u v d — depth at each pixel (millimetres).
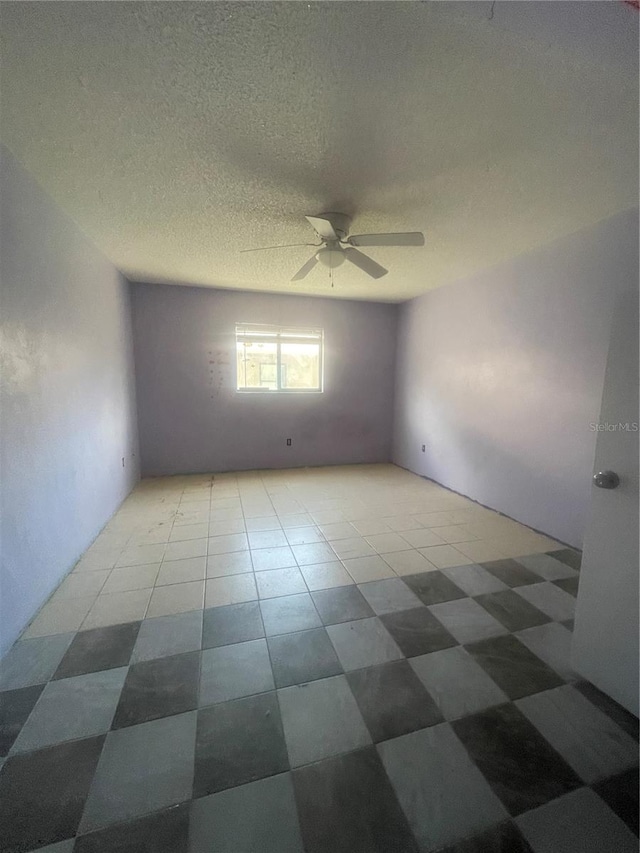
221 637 1686
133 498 3643
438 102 1396
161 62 1235
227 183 1983
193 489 3965
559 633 1732
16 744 1172
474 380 3643
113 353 3301
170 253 3055
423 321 4500
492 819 990
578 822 983
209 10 1064
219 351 4461
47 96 1378
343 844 937
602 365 2432
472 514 3305
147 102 1412
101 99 1396
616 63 1218
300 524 3033
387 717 1293
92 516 2680
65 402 2252
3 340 1615
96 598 1979
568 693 1399
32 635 1684
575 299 2596
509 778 1092
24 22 1094
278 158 1762
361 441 5219
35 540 1846
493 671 1503
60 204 2205
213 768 1113
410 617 1840
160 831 955
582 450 2572
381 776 1098
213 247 2916
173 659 1547
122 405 3584
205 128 1558
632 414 1223
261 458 4816
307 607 1915
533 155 1719
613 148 1665
